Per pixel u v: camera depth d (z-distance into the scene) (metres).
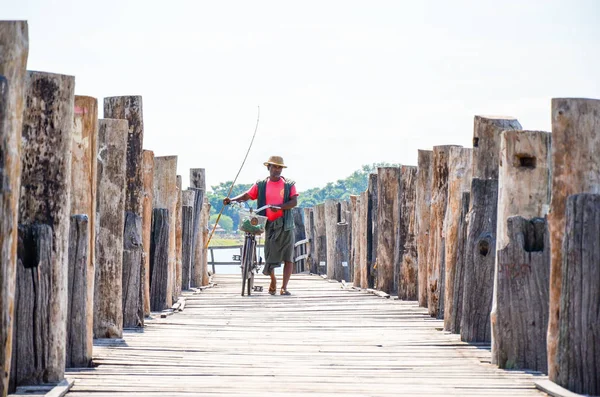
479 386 12.70
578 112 12.37
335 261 39.38
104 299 17.08
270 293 30.25
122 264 17.77
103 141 17.30
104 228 17.12
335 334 18.69
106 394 11.95
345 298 28.45
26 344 12.34
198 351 15.91
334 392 12.17
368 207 32.44
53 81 12.54
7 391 11.34
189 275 31.75
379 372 13.85
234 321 21.08
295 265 50.78
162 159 25.11
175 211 26.38
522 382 12.96
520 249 14.44
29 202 12.52
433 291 22.33
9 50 10.25
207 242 35.75
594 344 11.88
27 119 12.47
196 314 23.02
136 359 14.71
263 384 12.71
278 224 29.75
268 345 16.83
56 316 12.48
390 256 29.91
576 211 11.91
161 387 12.40
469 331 17.23
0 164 10.00
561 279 12.23
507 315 14.43
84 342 14.05
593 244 11.86
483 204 17.20
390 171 29.91
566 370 12.05
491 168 17.36
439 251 22.19
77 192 14.59
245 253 29.83
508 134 14.69
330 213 40.28
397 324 20.67
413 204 27.61
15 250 10.34
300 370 13.94
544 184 14.63
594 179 12.37
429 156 25.23
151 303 23.19
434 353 15.96
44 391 12.01
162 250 23.23
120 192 17.16
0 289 10.09
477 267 17.19
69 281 13.98
